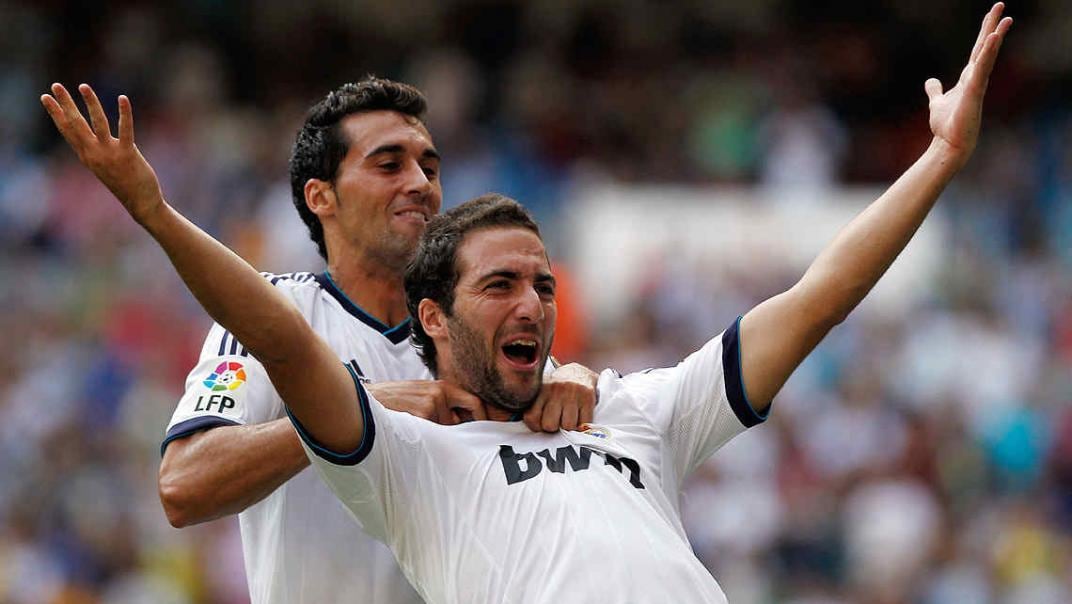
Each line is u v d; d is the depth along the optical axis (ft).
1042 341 180.34
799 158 222.07
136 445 162.91
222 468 55.57
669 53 255.91
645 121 241.35
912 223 55.06
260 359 50.26
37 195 201.36
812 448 158.20
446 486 53.57
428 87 237.25
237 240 193.16
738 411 55.98
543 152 233.76
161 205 48.60
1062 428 165.78
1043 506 154.51
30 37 243.81
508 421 55.57
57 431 161.48
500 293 54.80
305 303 62.44
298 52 254.47
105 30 248.32
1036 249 204.03
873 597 142.00
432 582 53.57
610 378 57.72
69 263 191.62
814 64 252.42
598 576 51.44
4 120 229.04
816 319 55.16
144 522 151.84
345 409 51.21
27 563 145.79
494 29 256.32
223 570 143.74
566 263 188.34
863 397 162.91
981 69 55.26
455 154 221.25
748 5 263.08
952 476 157.28
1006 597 143.13
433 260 55.98
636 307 175.11
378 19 261.85
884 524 146.51
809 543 145.59
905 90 251.39
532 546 52.16
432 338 57.26
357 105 62.80
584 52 255.09
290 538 59.00
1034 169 225.56
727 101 240.53
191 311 182.09
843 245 55.42
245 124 230.89
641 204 189.26
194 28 252.83
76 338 177.37
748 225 188.14
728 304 178.70
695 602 52.39
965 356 173.78
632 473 54.65
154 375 172.14
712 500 147.95
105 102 235.40
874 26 258.98
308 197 63.72
